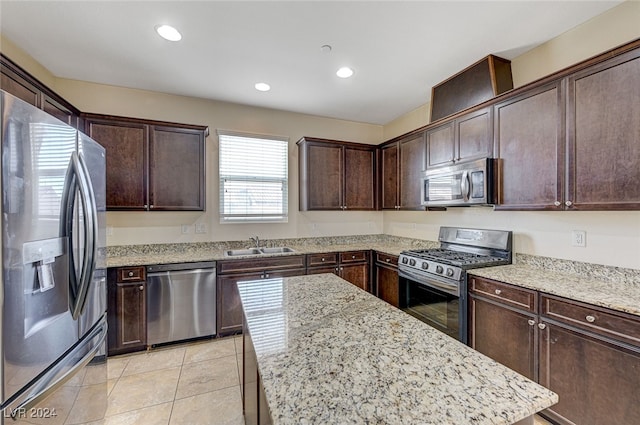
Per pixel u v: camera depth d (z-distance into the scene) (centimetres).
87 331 161
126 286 264
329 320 134
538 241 239
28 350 119
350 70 274
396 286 328
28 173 120
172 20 202
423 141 319
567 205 188
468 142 262
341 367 93
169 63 261
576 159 184
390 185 379
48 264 130
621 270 190
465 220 309
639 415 140
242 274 310
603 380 152
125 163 284
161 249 325
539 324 180
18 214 115
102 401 181
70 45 231
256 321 132
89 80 294
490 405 75
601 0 184
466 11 193
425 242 366
